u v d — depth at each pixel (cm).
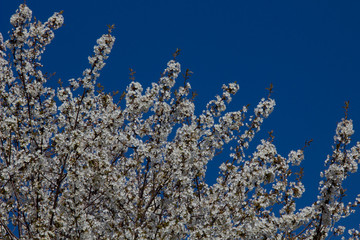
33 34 1024
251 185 933
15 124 929
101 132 1006
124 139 1034
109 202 999
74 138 904
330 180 922
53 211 883
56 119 1050
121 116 1030
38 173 958
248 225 902
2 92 1003
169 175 948
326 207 917
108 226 965
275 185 932
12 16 992
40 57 1053
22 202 942
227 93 1045
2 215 912
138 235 880
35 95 1014
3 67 1095
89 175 906
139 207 950
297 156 994
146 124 1073
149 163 1012
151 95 1033
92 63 1001
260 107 1043
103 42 1001
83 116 1059
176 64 1060
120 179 941
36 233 894
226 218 911
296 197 953
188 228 938
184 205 933
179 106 1066
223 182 1019
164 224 892
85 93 1021
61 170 1004
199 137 998
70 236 905
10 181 938
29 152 980
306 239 967
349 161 936
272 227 895
